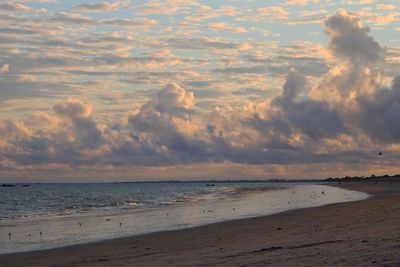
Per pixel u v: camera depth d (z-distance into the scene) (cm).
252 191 11700
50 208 6384
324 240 1853
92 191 15525
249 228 2866
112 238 2780
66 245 2544
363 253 1404
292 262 1359
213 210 4875
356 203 4847
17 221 4097
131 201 7756
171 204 6369
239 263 1433
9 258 2161
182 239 2528
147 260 1766
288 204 5550
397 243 1542
